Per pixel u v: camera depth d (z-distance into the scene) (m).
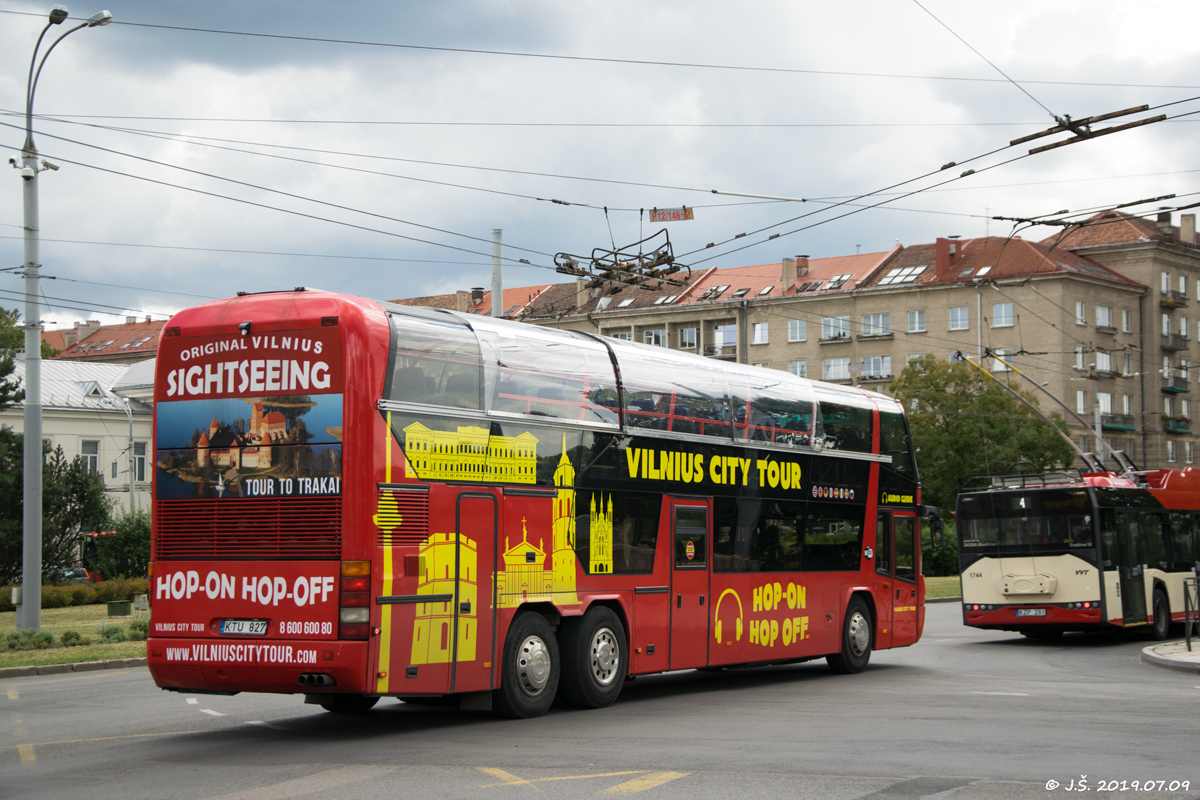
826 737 10.54
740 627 15.28
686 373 14.87
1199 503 26.30
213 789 8.31
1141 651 20.59
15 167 23.06
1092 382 68.31
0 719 12.37
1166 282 74.62
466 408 11.62
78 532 44.06
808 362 74.69
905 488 19.17
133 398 62.41
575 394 13.07
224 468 10.98
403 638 10.70
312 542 10.53
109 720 12.25
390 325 10.95
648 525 13.93
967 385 52.97
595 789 8.13
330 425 10.58
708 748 9.95
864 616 17.95
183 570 11.04
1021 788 8.04
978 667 18.47
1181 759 9.20
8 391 41.66
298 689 10.49
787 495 16.42
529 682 12.13
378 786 8.33
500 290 24.77
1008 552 23.39
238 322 11.06
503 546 11.89
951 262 71.69
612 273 24.36
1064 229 21.53
